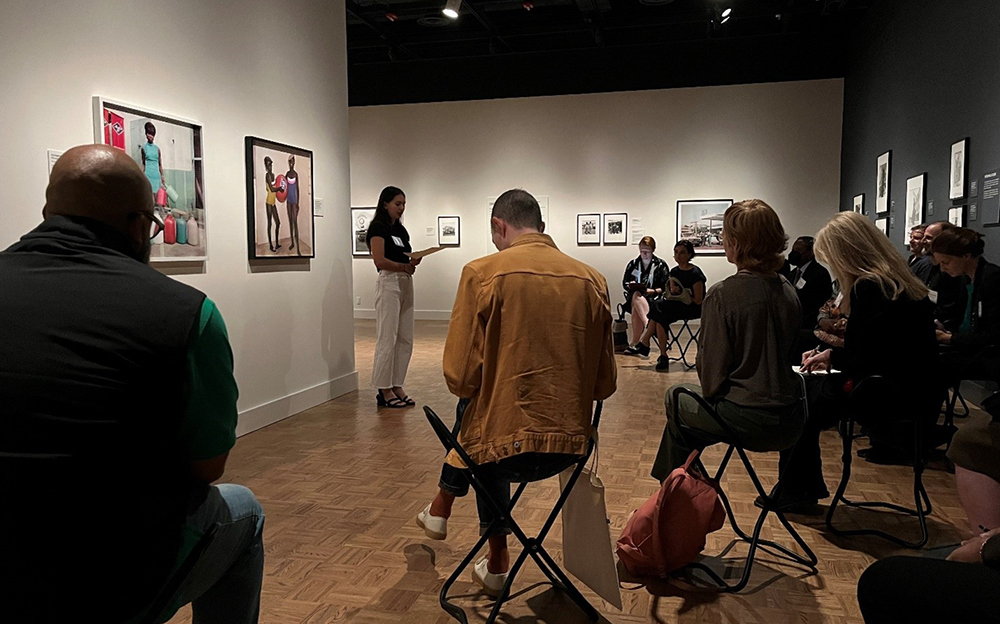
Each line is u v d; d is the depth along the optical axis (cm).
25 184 329
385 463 411
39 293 117
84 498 112
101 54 369
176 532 127
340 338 620
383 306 559
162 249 406
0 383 109
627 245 1172
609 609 240
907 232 757
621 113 1157
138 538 119
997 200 521
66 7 348
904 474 389
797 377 262
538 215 235
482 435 211
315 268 579
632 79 1146
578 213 1187
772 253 254
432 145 1238
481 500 263
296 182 545
